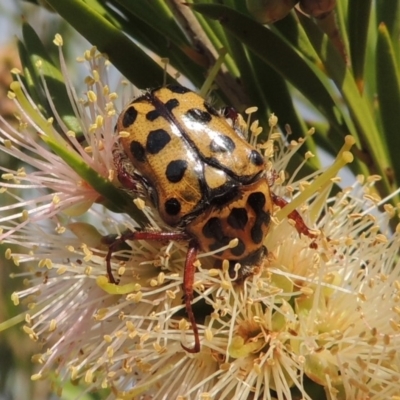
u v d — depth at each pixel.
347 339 0.17
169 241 0.17
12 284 0.23
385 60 0.18
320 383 0.17
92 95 0.18
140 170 0.17
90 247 0.18
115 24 0.19
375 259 0.18
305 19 0.18
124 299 0.18
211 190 0.17
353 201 0.18
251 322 0.17
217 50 0.18
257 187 0.17
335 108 0.18
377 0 0.18
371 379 0.17
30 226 0.18
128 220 0.18
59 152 0.17
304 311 0.17
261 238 0.17
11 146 0.18
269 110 0.18
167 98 0.17
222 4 0.18
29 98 0.18
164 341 0.17
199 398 0.17
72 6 0.18
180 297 0.17
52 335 0.18
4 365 0.23
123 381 0.18
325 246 0.17
